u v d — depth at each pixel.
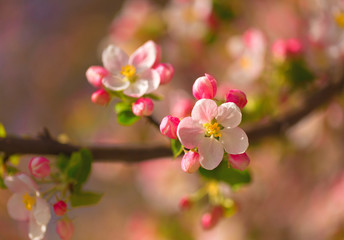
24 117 1.94
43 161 0.66
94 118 1.58
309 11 0.90
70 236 0.67
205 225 0.73
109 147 0.69
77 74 1.88
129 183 1.60
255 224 1.17
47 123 1.86
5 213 1.34
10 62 2.04
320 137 1.03
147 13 1.02
